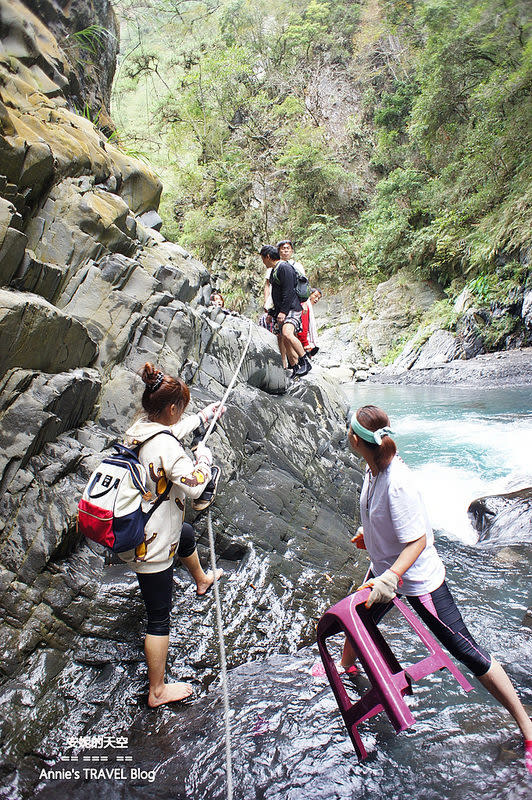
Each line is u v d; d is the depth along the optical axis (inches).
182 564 140.3
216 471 110.2
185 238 1023.0
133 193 242.8
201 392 181.5
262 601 137.8
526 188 651.5
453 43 699.4
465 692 105.2
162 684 105.9
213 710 103.2
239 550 148.9
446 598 93.4
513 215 654.5
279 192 1030.4
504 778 81.8
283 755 90.1
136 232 211.3
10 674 103.1
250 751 91.6
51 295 156.9
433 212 795.4
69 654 110.5
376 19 1082.7
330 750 90.7
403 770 85.6
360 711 84.6
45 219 168.4
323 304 917.2
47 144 172.6
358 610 88.7
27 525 118.5
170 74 1063.6
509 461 272.8
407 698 104.0
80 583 120.0
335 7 1112.2
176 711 104.3
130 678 109.8
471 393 476.4
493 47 682.2
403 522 89.3
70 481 129.6
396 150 943.0
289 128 1037.2
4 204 134.8
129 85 1038.4
